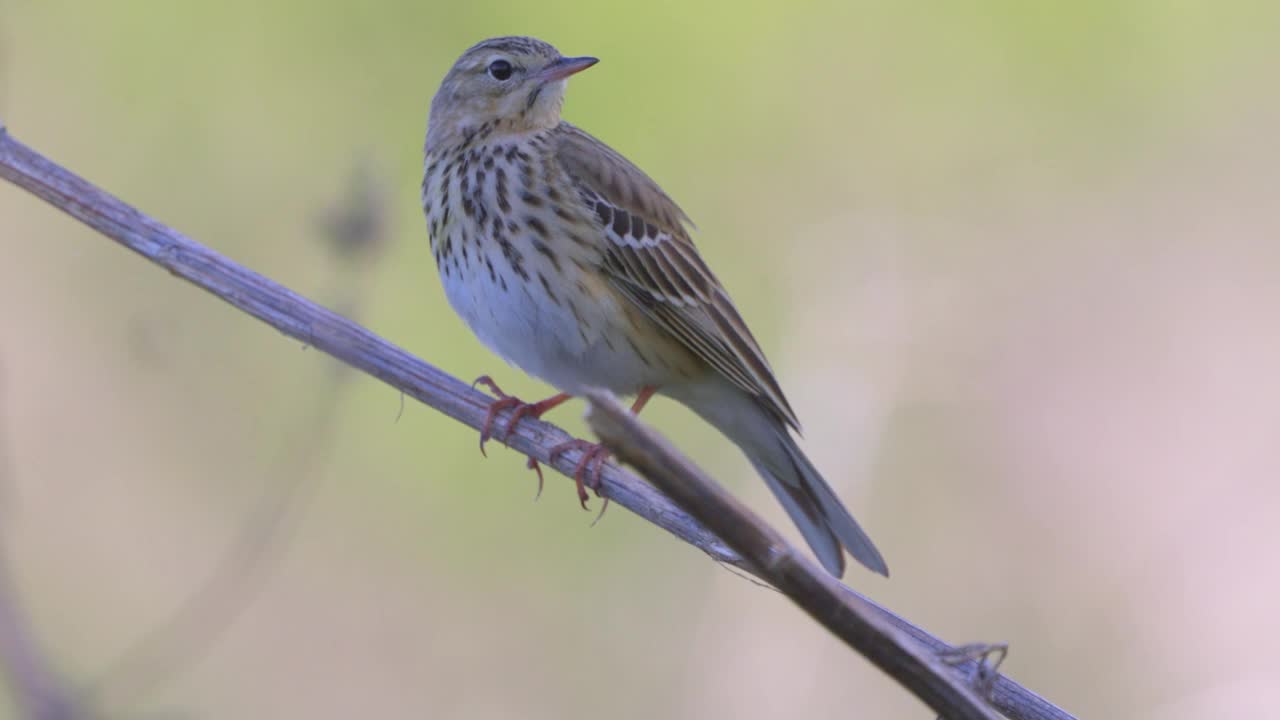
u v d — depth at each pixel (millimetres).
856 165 16906
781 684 12961
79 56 15602
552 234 9734
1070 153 17266
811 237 16359
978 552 14930
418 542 14234
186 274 8398
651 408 14414
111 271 14273
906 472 15016
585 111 16469
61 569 13781
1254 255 17156
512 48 10227
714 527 6000
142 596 13742
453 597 14094
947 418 15414
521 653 13922
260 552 13117
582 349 9859
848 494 14523
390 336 15188
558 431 8656
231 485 13945
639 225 10008
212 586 13320
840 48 17188
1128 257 16969
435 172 10242
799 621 13109
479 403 8727
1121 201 17188
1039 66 17469
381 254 9914
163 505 14000
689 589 13656
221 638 13484
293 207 15430
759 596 13234
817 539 9938
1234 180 17453
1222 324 16812
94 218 8438
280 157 15625
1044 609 14953
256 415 14039
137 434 14148
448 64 16000
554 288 9734
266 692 13469
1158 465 16078
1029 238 16969
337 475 14211
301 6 16078
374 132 15719
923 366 15617
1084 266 16938
